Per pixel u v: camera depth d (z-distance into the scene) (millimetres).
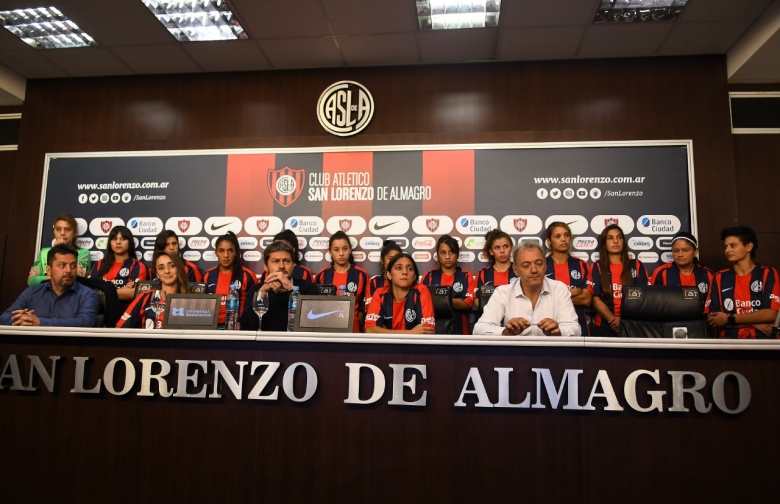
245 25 4066
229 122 4734
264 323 2588
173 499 1850
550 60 4527
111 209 4695
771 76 4273
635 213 4270
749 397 1691
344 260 4246
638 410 1714
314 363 1867
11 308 2764
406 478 1767
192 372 1904
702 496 1668
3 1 3805
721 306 3617
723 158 4281
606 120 4410
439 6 3904
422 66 4637
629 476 1695
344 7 3848
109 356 1965
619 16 3945
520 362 1782
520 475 1727
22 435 1952
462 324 4105
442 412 1783
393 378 1804
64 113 4898
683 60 4414
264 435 1845
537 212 4355
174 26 4180
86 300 2787
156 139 4781
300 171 4590
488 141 4488
